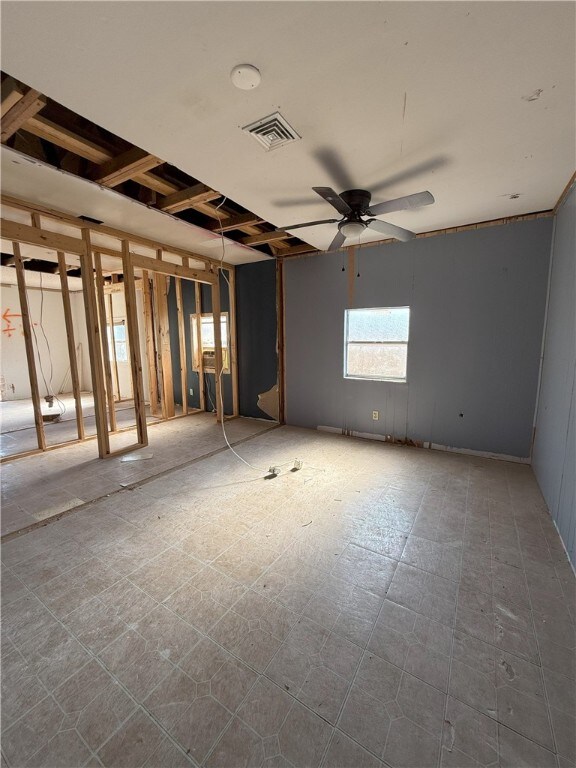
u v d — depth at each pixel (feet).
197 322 19.51
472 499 9.20
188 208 10.80
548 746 3.66
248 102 5.50
